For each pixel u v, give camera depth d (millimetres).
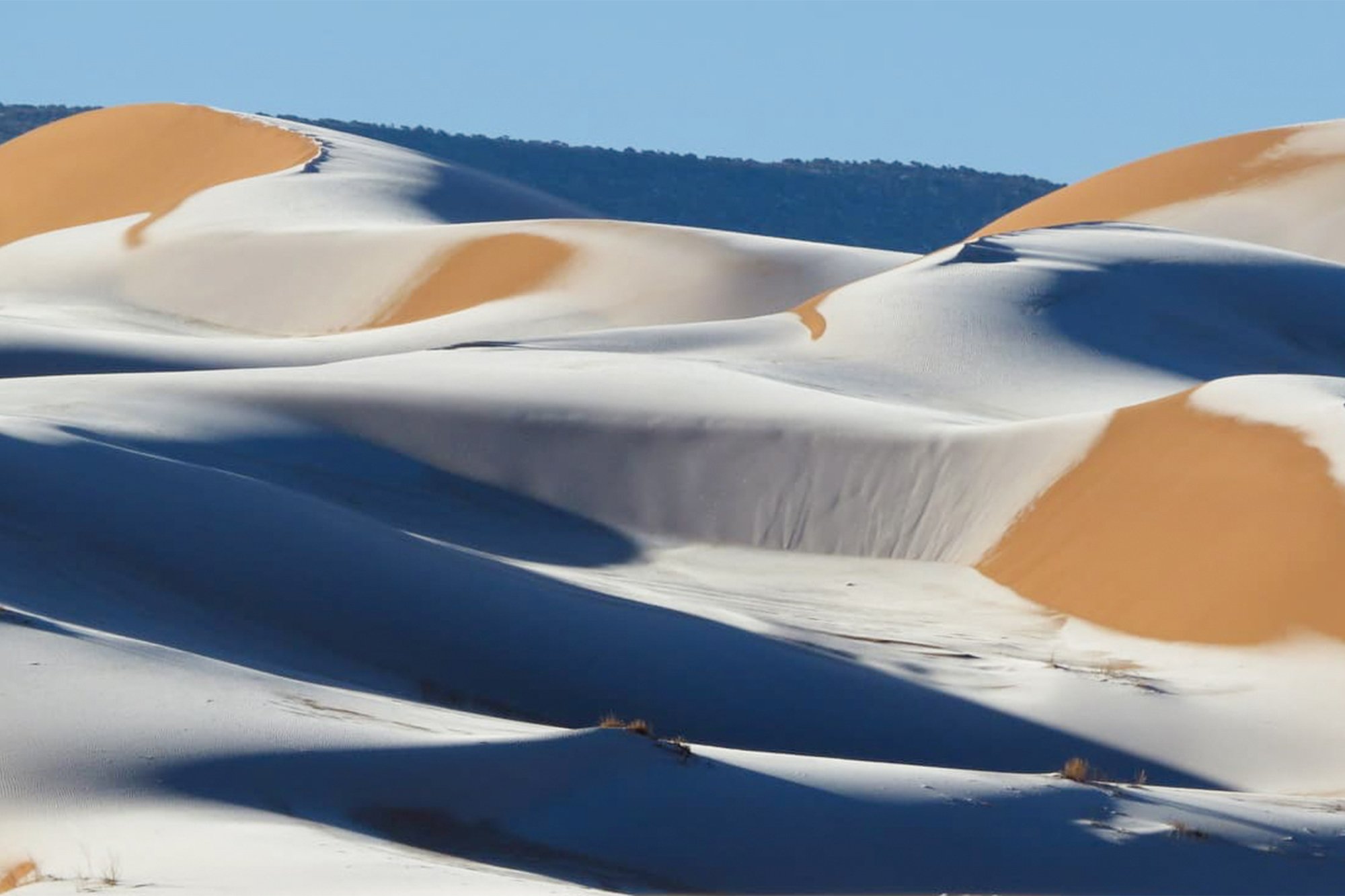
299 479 97188
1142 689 71688
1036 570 91125
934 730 66062
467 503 100438
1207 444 92062
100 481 70438
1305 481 84688
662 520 101000
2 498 66438
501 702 63094
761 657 70312
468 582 71312
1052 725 67375
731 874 39250
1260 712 69188
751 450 104125
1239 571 81312
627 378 114938
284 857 32000
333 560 69500
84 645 47062
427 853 35406
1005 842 42938
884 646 77125
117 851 33031
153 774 37688
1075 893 40906
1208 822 46312
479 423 106062
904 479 100625
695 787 42344
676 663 68312
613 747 43344
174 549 67000
